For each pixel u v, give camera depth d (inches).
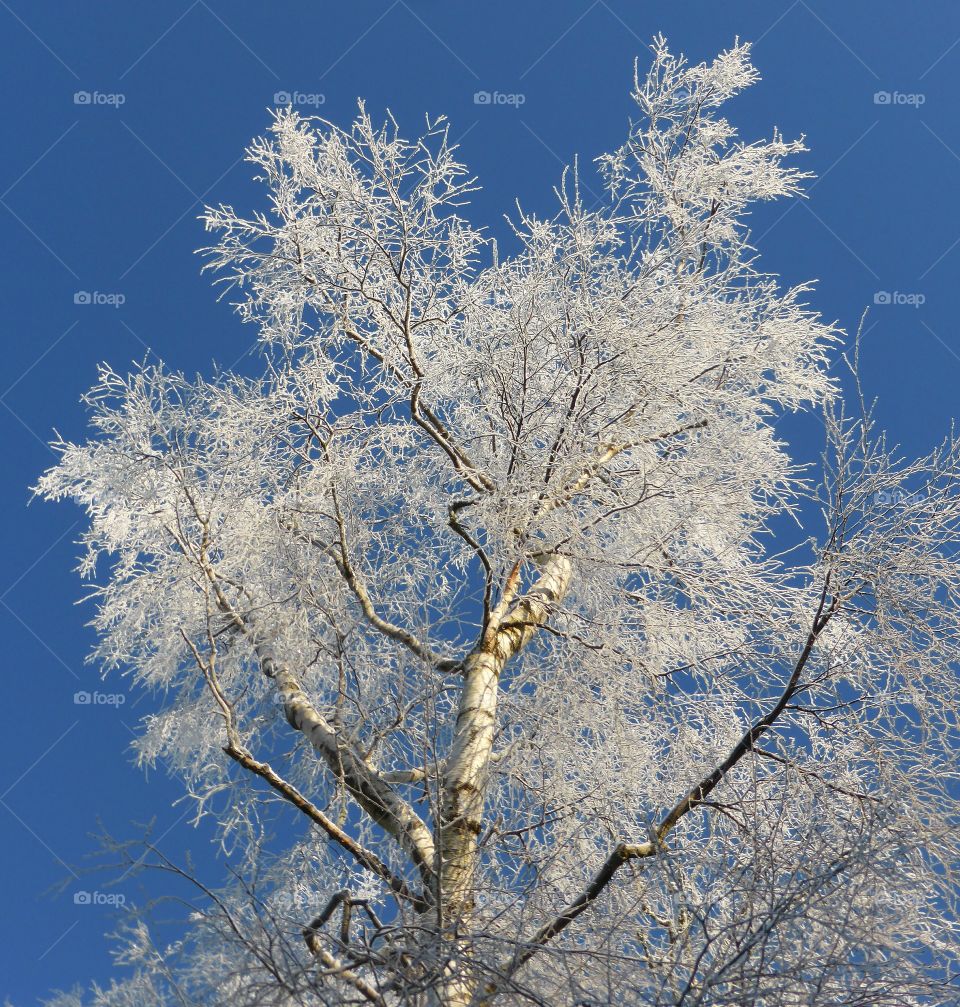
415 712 253.1
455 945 176.7
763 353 277.9
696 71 320.8
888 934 181.9
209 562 273.4
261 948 174.6
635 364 253.3
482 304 284.2
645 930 205.6
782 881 199.9
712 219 307.9
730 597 253.6
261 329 288.5
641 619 263.9
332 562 282.2
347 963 188.4
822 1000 171.2
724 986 174.1
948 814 213.8
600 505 276.2
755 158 305.9
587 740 261.4
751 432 274.5
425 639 220.4
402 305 295.3
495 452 277.1
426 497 273.4
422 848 229.9
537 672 256.8
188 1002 174.2
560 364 266.1
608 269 270.5
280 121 279.4
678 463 262.1
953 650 222.5
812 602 241.9
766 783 233.8
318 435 287.3
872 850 181.2
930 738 225.3
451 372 278.7
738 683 255.3
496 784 265.3
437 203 278.7
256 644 274.4
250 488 275.6
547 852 228.1
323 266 284.0
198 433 273.4
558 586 284.7
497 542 247.6
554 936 201.6
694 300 280.8
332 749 249.9
